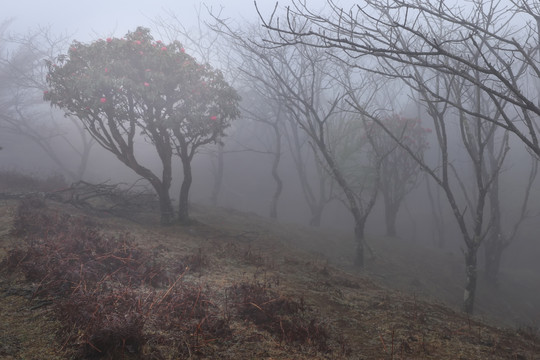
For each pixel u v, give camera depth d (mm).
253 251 8320
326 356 3611
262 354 3455
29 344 3154
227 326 3822
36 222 6805
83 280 4375
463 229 8000
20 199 9211
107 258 5289
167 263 5902
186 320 3809
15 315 3631
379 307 5496
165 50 9219
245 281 5520
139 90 8641
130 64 8984
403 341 4230
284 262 7750
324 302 5305
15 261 4734
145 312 3795
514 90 3369
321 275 7145
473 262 7992
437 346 4230
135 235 7711
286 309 4582
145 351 3184
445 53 3416
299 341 3842
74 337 3244
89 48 9086
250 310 4355
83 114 8742
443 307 6398
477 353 4195
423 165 7980
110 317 3328
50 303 3893
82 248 5504
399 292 7180
